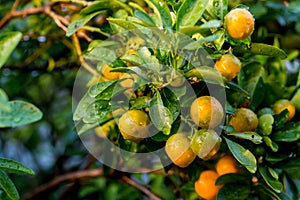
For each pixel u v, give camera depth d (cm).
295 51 107
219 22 67
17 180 154
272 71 97
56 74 123
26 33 112
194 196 99
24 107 69
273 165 81
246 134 73
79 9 101
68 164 151
